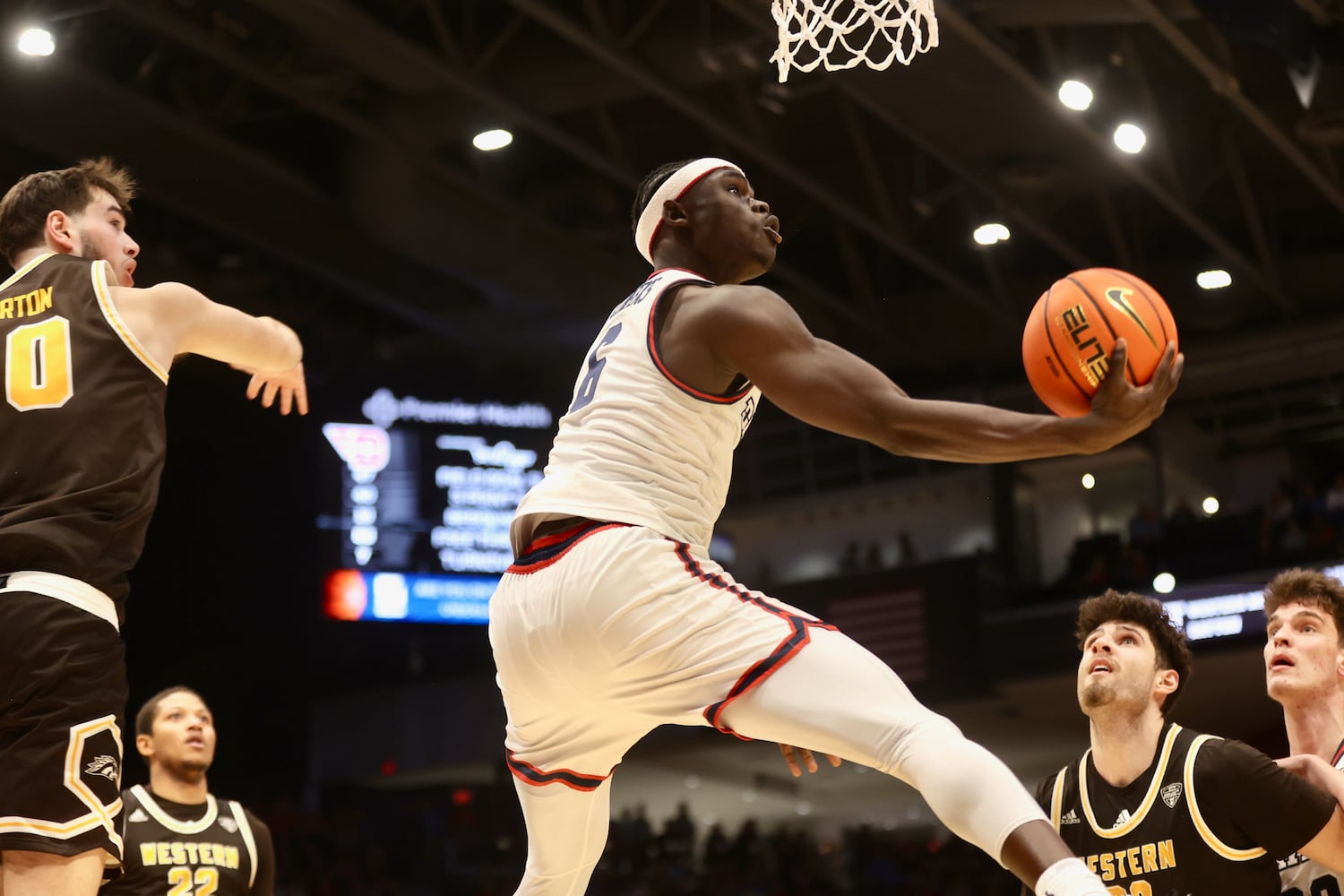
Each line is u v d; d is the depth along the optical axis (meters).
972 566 16.94
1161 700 3.34
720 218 2.71
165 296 2.76
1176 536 16.23
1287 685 3.59
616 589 2.37
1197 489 19.19
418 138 13.88
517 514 2.56
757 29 11.73
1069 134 13.11
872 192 15.60
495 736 17.75
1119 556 16.55
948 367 18.64
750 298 2.43
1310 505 15.56
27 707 2.52
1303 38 10.45
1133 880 3.26
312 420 17.27
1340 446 18.53
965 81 12.00
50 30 12.21
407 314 17.22
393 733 17.84
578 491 2.47
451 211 14.93
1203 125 14.27
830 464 20.05
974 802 2.15
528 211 14.98
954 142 13.12
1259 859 3.19
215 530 17.08
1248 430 18.19
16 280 2.75
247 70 12.71
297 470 17.20
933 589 17.09
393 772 17.72
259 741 17.20
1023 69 11.62
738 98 13.48
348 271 16.31
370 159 14.59
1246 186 14.56
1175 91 13.70
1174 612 15.48
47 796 2.50
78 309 2.69
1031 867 2.10
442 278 16.78
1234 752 3.21
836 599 17.70
